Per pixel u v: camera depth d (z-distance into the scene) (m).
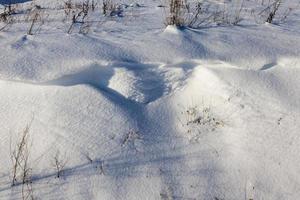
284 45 4.06
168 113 3.46
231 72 3.63
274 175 2.95
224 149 3.16
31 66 3.69
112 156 3.07
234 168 3.02
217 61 3.75
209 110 3.45
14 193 2.83
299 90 3.46
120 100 3.49
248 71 3.65
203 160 3.09
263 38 4.29
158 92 3.62
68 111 3.36
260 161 3.04
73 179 2.92
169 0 6.66
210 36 4.34
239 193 2.88
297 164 2.98
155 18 5.41
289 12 5.72
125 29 4.80
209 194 2.87
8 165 3.01
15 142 3.16
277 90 3.46
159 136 3.26
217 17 5.27
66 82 3.62
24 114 3.35
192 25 4.86
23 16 5.83
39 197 2.80
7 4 7.16
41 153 3.08
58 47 4.06
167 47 4.01
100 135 3.20
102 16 5.64
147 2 6.61
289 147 3.09
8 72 3.59
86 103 3.41
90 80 3.69
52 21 5.37
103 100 3.43
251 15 5.47
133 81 3.59
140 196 2.83
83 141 3.15
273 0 6.55
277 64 3.73
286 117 3.26
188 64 3.79
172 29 4.54
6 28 4.97
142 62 3.75
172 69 3.72
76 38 4.35
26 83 3.55
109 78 3.67
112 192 2.85
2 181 2.90
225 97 3.47
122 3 6.55
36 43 4.20
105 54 3.86
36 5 6.59
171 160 3.08
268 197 2.84
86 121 3.29
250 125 3.26
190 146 3.20
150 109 3.47
